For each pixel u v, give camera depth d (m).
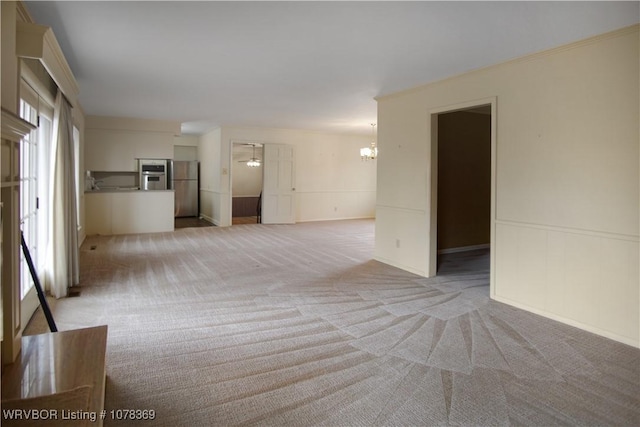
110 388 2.33
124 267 5.29
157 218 8.55
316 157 10.77
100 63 4.22
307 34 3.34
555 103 3.51
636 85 2.99
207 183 10.88
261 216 10.16
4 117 1.77
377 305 3.87
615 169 3.12
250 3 2.79
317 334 3.16
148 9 2.90
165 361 2.67
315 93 5.56
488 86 4.11
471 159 6.87
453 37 3.33
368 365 2.65
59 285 3.97
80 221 7.04
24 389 1.83
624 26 3.00
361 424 2.03
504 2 2.68
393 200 5.51
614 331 3.14
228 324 3.33
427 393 2.32
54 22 3.14
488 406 2.20
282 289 4.36
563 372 2.59
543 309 3.64
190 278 4.77
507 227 3.95
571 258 3.42
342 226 9.77
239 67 4.32
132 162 8.30
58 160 3.97
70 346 2.28
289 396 2.27
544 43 3.40
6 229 2.04
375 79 4.69
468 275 5.07
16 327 2.13
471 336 3.16
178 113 7.54
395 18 2.99
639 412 2.16
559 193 3.50
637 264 3.02
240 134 9.68
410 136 5.18
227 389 2.34
